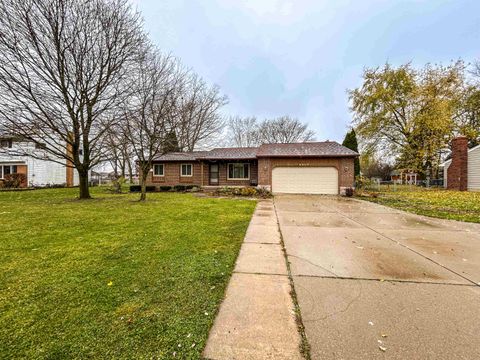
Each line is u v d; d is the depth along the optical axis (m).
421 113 19.47
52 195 13.99
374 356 1.69
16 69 9.45
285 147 17.42
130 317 2.13
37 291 2.60
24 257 3.65
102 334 1.91
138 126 11.02
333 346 1.79
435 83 19.09
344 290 2.67
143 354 1.70
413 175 25.09
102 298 2.46
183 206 9.16
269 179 15.88
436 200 11.14
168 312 2.22
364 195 13.96
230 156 18.38
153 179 19.83
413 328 2.00
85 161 11.77
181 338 1.87
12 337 1.86
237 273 3.12
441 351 1.74
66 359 1.65
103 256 3.69
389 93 20.50
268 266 3.35
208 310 2.26
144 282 2.82
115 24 10.50
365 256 3.77
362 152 22.61
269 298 2.49
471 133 19.91
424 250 4.06
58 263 3.41
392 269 3.25
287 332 1.95
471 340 1.85
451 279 2.94
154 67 11.33
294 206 9.53
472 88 20.83
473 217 6.92
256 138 36.00
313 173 15.55
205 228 5.54
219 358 1.67
